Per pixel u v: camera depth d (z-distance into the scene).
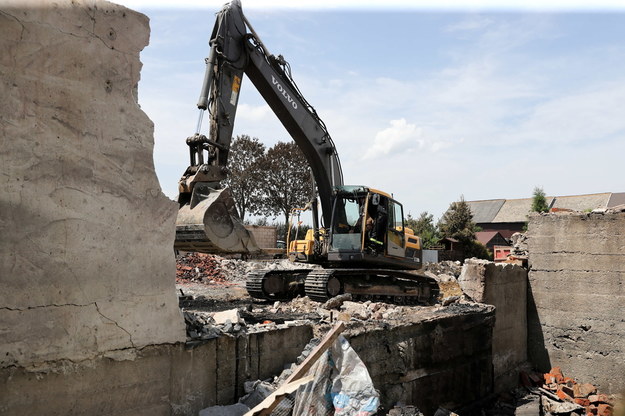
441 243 37.22
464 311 8.69
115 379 3.93
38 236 3.50
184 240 6.42
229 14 9.41
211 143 8.09
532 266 11.10
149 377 4.17
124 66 4.09
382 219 11.75
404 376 7.04
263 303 11.17
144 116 4.24
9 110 3.38
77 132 3.75
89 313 3.77
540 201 43.88
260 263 19.75
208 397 4.66
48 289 3.54
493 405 9.17
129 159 4.10
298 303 10.34
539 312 10.97
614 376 9.84
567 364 10.48
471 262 9.88
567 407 9.19
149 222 4.23
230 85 9.21
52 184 3.59
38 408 3.47
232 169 40.16
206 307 9.52
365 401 4.11
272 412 4.09
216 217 6.51
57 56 3.64
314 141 11.52
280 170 39.97
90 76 3.84
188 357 4.49
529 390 9.97
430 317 7.86
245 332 5.11
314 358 4.15
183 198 6.89
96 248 3.83
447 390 8.04
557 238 10.75
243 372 5.02
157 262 4.28
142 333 4.12
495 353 9.68
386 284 12.23
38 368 3.48
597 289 10.17
